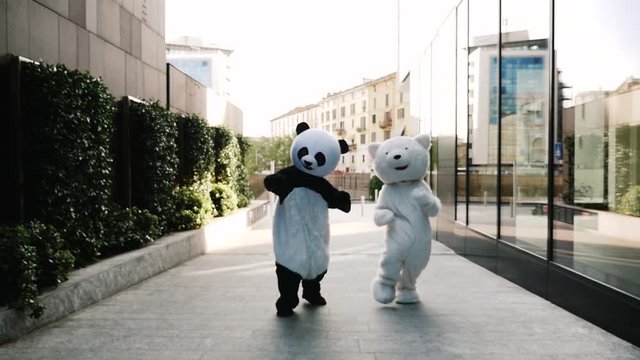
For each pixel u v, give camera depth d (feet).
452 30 36.17
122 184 29.22
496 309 18.74
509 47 25.94
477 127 30.42
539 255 21.31
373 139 220.23
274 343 14.82
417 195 18.98
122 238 24.32
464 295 21.01
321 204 18.34
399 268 18.90
